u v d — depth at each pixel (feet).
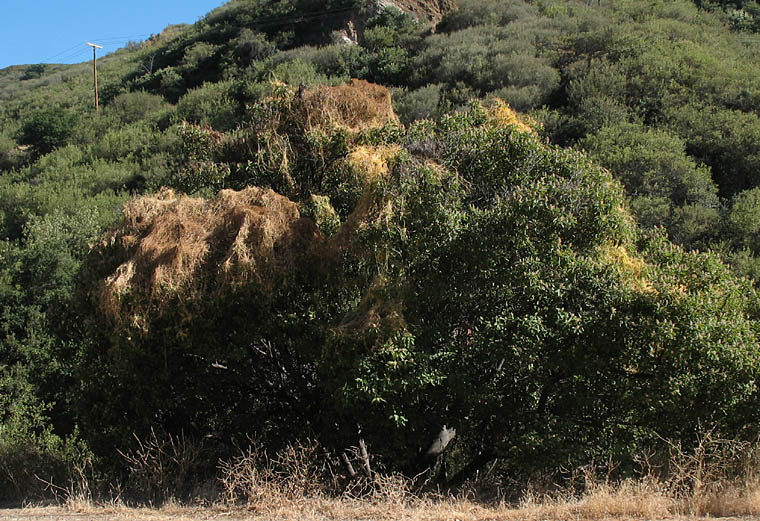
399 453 23.88
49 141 108.06
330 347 21.36
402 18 128.77
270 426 26.55
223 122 89.92
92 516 18.76
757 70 77.82
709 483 17.33
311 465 21.90
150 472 22.76
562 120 69.97
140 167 88.58
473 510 17.92
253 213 23.13
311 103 31.37
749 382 20.97
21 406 39.19
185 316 22.00
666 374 20.80
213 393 26.18
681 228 50.49
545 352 21.77
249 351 25.41
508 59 88.99
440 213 22.02
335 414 25.05
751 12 123.13
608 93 74.28
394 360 20.62
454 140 26.21
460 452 29.27
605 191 22.97
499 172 25.25
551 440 21.74
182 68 131.64
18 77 254.47
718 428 21.53
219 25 149.69
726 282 22.67
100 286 23.34
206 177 31.35
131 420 24.97
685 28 99.60
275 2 148.56
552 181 23.16
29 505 20.94
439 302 23.02
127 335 22.12
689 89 73.20
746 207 50.75
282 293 23.41
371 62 106.93
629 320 20.85
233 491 20.79
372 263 22.65
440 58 98.53
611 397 22.59
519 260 21.61
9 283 51.31
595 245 22.75
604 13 114.62
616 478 20.99
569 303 22.04
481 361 22.67
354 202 26.73
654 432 22.09
